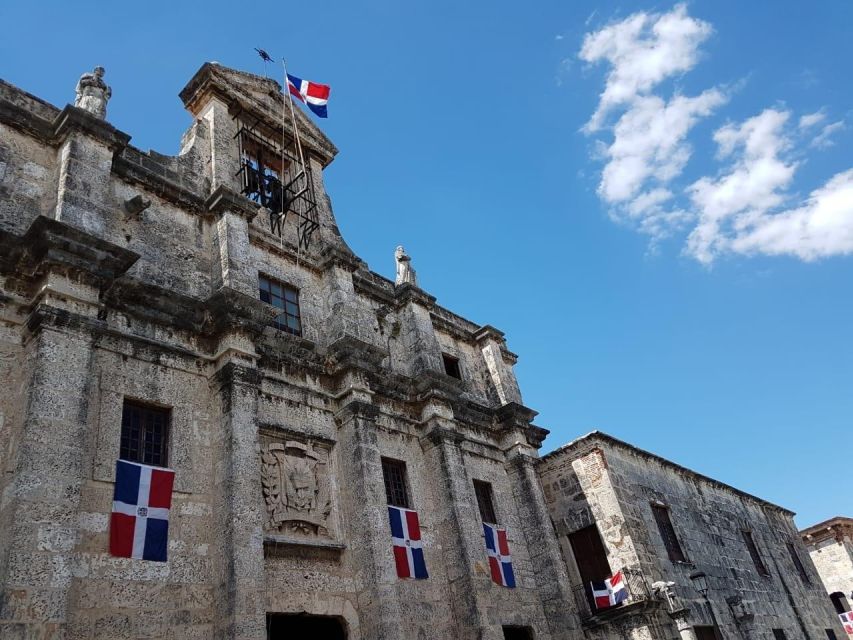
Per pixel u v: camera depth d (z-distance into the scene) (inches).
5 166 625.6
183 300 672.4
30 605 443.2
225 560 574.2
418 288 1040.2
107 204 689.6
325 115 1009.5
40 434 498.3
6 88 669.9
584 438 999.0
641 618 862.5
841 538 1860.2
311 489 713.0
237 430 631.8
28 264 571.2
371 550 695.1
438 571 801.6
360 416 772.0
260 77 989.8
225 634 546.0
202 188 816.9
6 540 458.3
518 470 1000.9
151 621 527.2
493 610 792.3
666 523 1050.7
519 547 938.1
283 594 631.8
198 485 613.3
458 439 898.7
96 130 676.7
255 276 765.3
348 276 908.6
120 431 582.2
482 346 1153.4
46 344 532.4
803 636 1242.6
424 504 840.9
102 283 596.7
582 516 968.9
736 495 1360.7
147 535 553.3
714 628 980.6
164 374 637.9
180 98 925.8
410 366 982.4
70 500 493.7
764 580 1240.8
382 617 661.3
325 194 1023.0
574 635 863.1
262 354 727.1
